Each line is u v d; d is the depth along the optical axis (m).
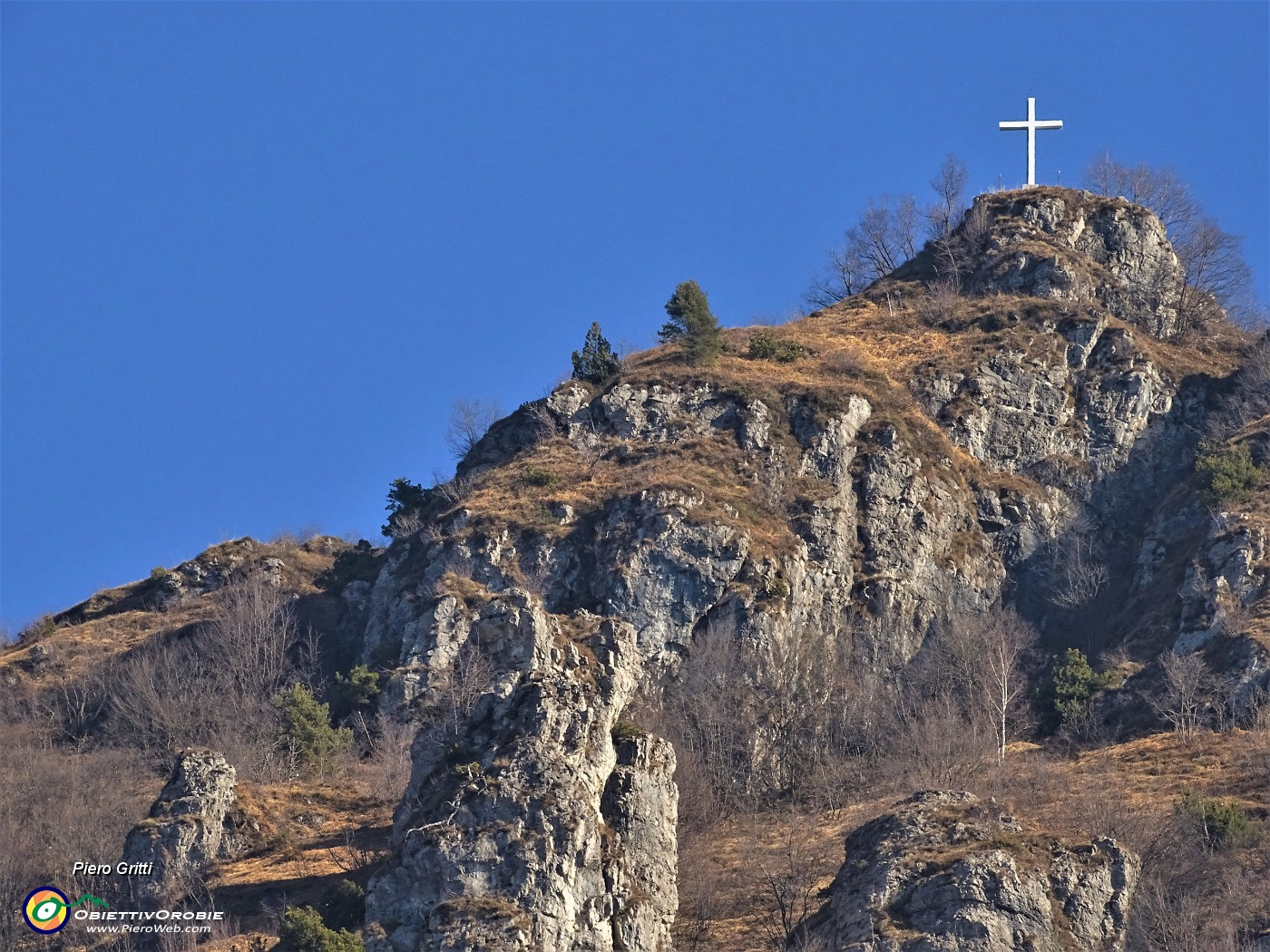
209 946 148.38
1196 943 139.00
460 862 135.12
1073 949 136.00
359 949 134.75
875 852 144.50
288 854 166.88
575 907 135.50
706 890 156.00
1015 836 143.75
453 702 154.12
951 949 134.00
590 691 149.12
